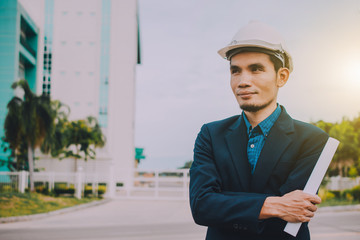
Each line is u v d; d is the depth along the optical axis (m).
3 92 28.97
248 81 1.06
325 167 0.97
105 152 33.31
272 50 1.05
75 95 34.19
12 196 12.31
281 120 1.11
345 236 7.26
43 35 34.66
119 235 7.54
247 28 1.08
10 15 29.62
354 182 20.52
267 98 1.08
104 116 33.97
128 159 33.47
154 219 10.62
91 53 34.66
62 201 14.29
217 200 1.03
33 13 33.53
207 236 1.14
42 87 34.06
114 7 35.12
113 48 34.72
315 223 9.38
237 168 1.10
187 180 19.31
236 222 0.99
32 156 15.52
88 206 14.69
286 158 1.06
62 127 21.83
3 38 29.38
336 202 15.95
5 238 7.12
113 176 20.12
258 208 0.97
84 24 34.91
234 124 1.19
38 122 15.27
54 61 34.47
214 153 1.15
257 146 1.11
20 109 14.99
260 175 1.06
